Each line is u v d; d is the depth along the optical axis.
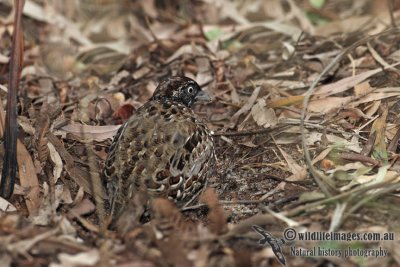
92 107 12.12
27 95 13.03
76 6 15.67
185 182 9.05
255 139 10.80
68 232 8.33
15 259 7.60
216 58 13.27
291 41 13.91
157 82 13.09
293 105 11.32
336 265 7.71
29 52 14.57
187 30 14.80
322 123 10.72
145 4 15.70
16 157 9.41
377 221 8.38
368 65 12.23
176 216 8.15
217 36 14.41
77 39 15.17
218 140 10.98
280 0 15.40
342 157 9.84
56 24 15.30
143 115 9.64
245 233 8.16
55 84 13.53
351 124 10.69
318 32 14.20
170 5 15.77
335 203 8.55
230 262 7.47
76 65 14.34
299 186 9.47
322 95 11.49
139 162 8.92
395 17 13.95
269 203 9.20
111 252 7.63
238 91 12.49
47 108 11.54
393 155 9.77
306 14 15.06
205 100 11.04
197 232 7.84
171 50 14.06
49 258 7.65
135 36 15.23
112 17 15.70
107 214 9.31
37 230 7.98
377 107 10.90
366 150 9.95
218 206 8.39
